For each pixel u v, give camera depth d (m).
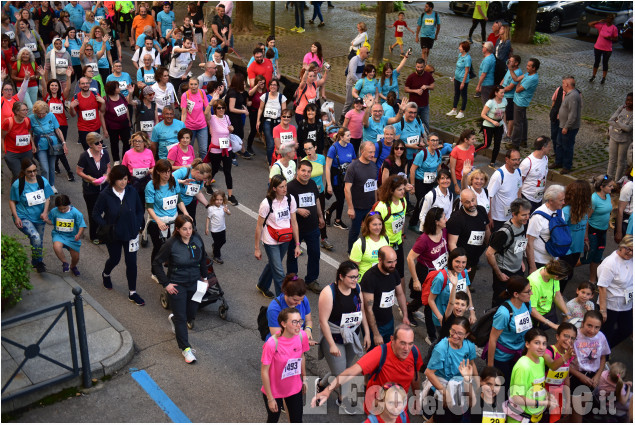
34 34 17.81
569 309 7.82
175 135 11.41
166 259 7.72
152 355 8.02
